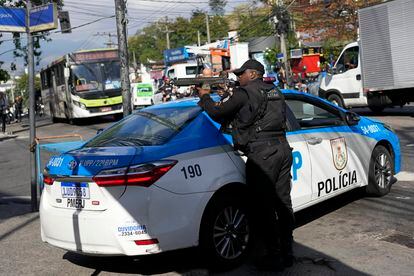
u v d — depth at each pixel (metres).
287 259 4.56
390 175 6.92
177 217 4.33
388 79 16.17
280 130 4.52
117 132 5.19
